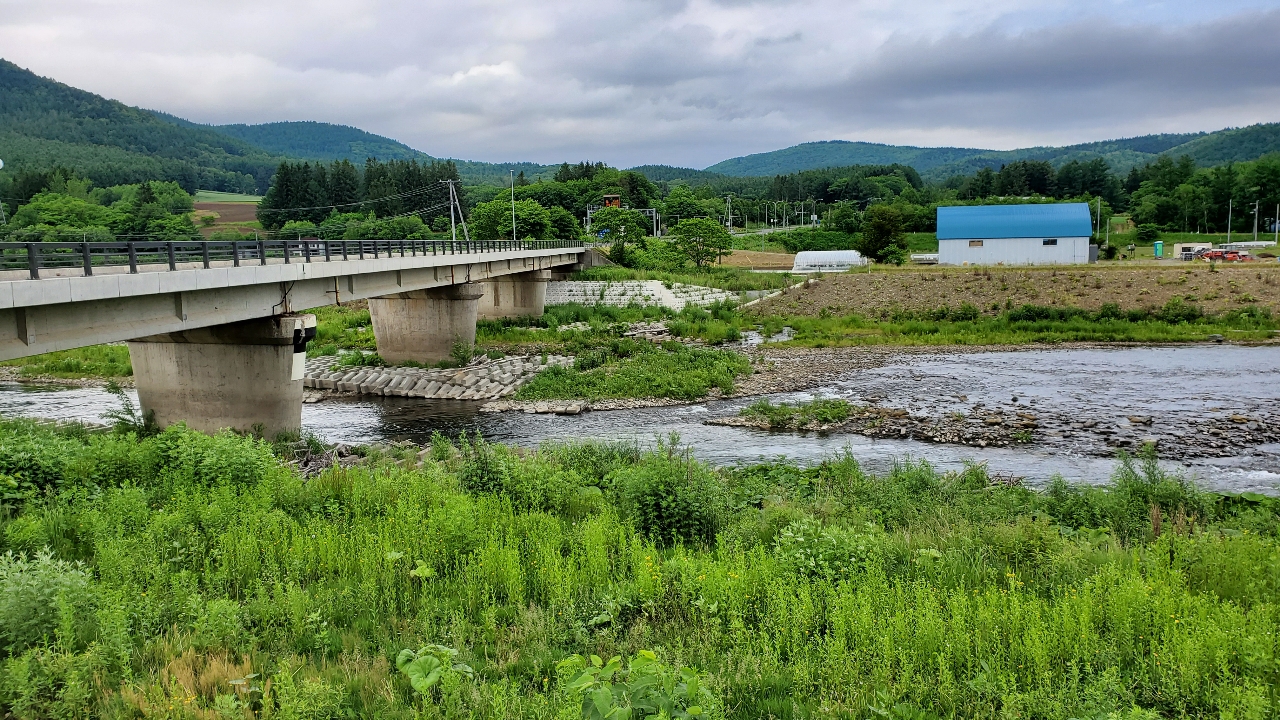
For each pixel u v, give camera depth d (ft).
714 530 53.26
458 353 172.76
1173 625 33.91
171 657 33.04
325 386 157.38
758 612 38.47
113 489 55.93
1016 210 315.17
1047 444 99.71
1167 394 128.06
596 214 410.31
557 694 29.60
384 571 43.16
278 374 104.53
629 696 27.61
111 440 68.39
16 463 59.82
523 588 41.68
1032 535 48.39
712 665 33.53
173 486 59.36
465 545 47.42
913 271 264.93
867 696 30.68
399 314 174.29
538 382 146.72
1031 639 33.01
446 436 114.01
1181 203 482.69
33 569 37.73
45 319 71.26
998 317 204.74
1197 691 29.94
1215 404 119.85
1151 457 72.43
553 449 84.79
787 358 172.86
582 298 252.01
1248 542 45.32
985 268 260.01
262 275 97.55
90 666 31.14
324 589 41.52
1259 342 176.96
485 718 28.81
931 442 103.35
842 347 186.80
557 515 57.21
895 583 40.24
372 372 162.50
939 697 30.66
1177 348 175.32
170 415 106.42
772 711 30.09
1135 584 37.60
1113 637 34.01
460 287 176.04
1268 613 35.22
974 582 42.22
